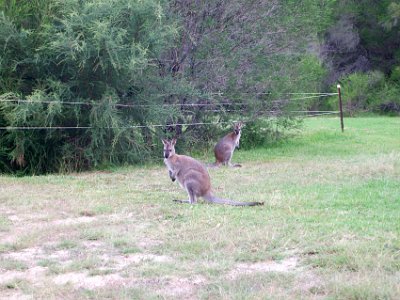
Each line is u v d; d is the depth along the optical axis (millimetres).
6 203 10289
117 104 14695
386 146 18297
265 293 5750
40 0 14812
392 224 8219
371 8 38250
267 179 12297
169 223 8609
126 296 5824
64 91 14180
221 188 11359
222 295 5730
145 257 7098
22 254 7371
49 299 5820
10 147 14625
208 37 17188
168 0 16422
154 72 16234
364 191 10664
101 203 10094
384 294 5598
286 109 19422
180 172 10016
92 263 6836
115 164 14992
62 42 13391
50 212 9555
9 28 13969
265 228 8047
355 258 6594
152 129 15773
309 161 15086
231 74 17750
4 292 6078
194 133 17781
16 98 13953
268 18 18234
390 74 39094
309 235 7688
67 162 14625
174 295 5848
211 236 7777
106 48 13547
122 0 14258
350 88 37250
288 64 19250
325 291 5820
